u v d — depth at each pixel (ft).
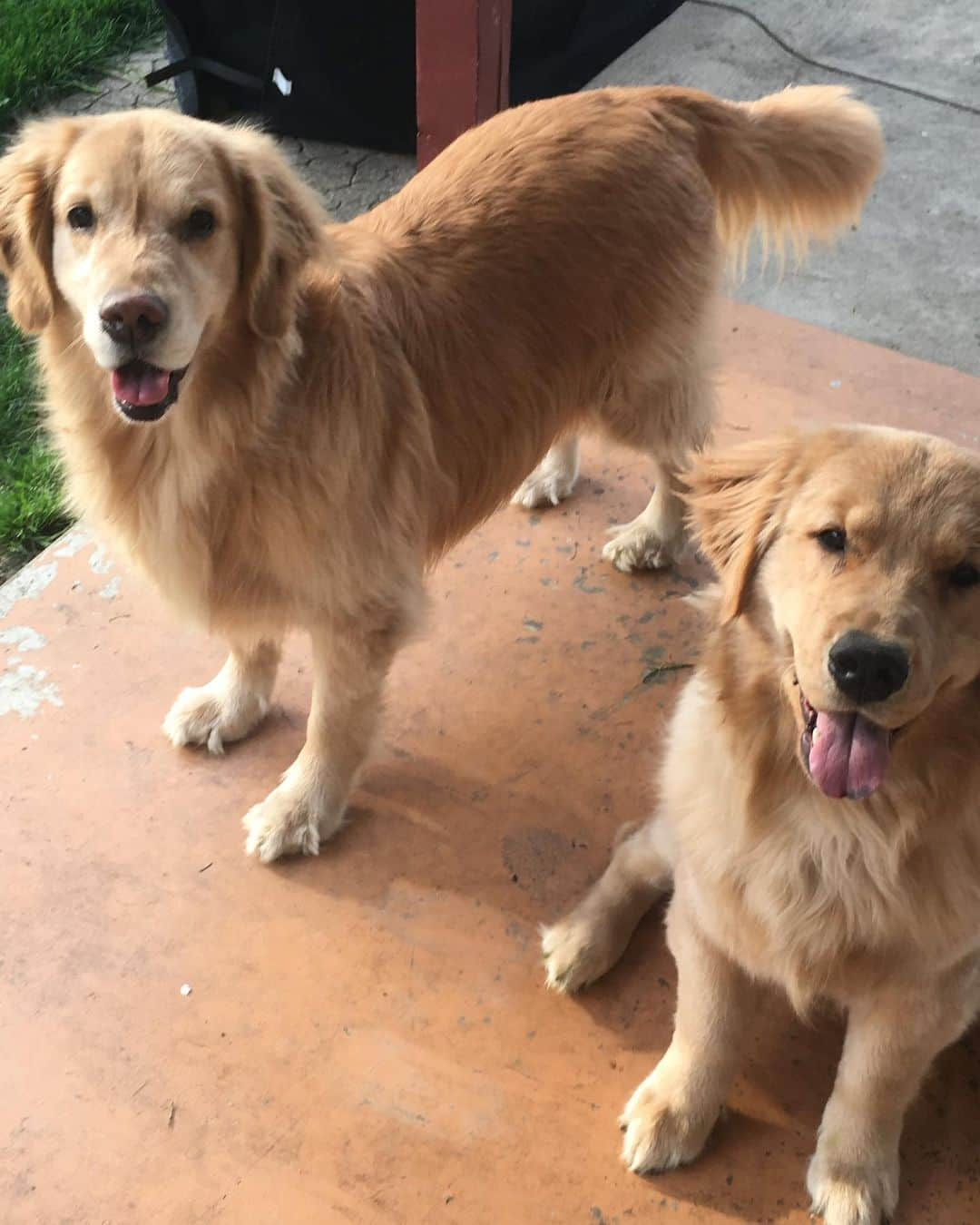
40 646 4.23
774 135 4.30
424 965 3.48
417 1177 3.06
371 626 3.59
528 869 3.72
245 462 3.23
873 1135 3.00
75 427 3.34
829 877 2.74
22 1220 2.97
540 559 4.66
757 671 2.71
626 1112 3.15
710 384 4.49
